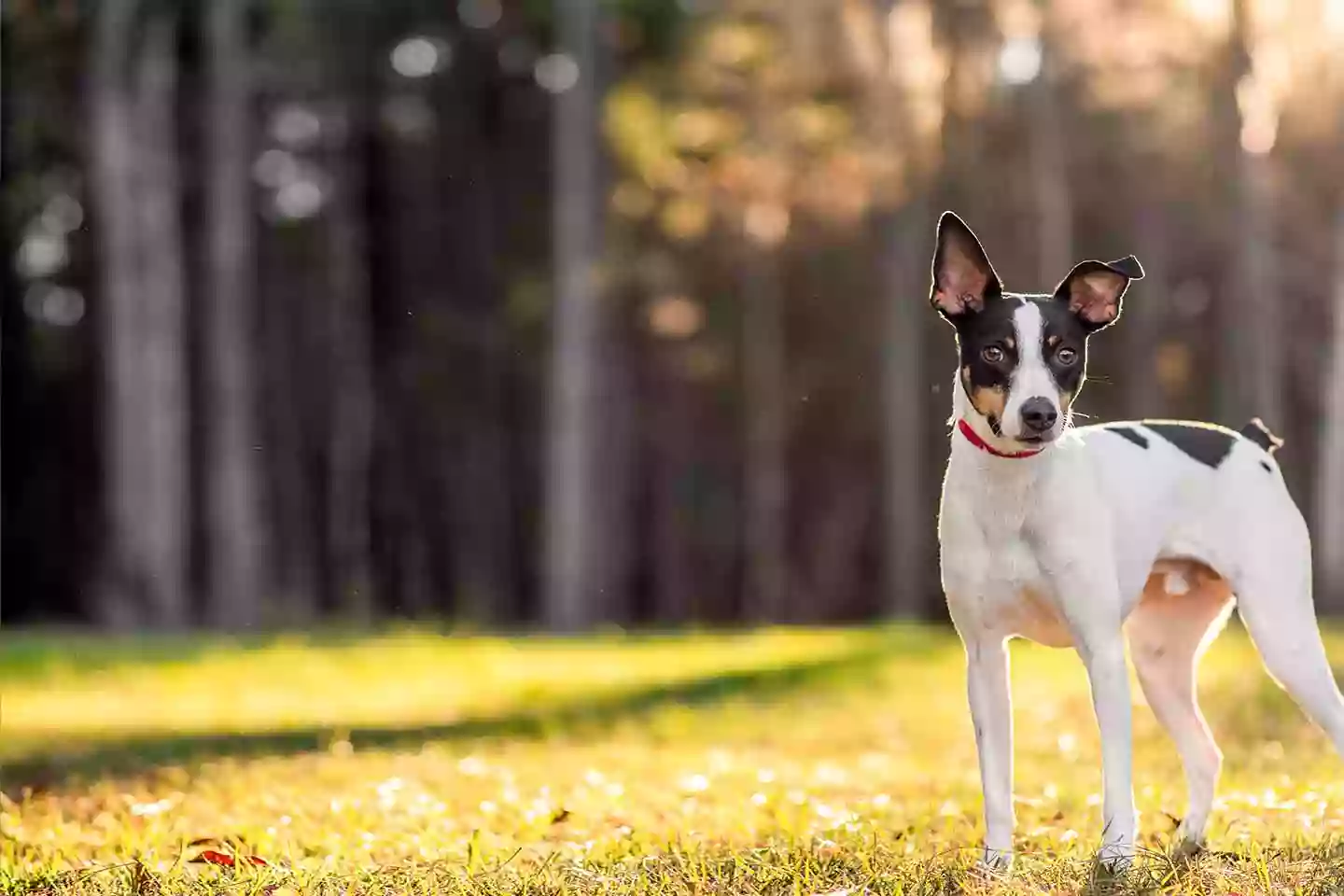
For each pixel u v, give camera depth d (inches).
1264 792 287.9
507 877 219.0
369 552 1520.7
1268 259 1117.7
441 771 356.2
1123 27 1016.2
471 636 919.7
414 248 1514.5
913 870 216.1
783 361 1489.9
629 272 1207.6
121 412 1169.4
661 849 242.7
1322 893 198.7
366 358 1494.8
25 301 1397.6
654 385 1545.3
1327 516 1066.7
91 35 1192.2
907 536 1122.0
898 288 1122.0
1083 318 222.7
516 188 1502.2
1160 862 215.5
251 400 1357.0
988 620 226.5
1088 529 221.5
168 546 1166.3
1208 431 240.2
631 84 1178.6
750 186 1085.8
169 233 1184.2
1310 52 1011.3
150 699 556.4
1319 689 231.6
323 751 401.1
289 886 214.4
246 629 1047.0
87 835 267.3
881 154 1029.8
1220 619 252.5
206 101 1300.4
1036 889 204.7
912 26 1012.5
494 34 1430.9
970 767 363.9
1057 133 1163.9
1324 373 1370.6
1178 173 1258.6
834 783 329.7
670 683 573.6
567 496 1116.5
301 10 1220.5
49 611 1445.6
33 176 1306.6
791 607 1546.5
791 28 1031.6
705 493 1574.8
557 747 416.5
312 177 1453.0
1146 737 390.9
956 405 226.5
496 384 1529.3
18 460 1438.2
